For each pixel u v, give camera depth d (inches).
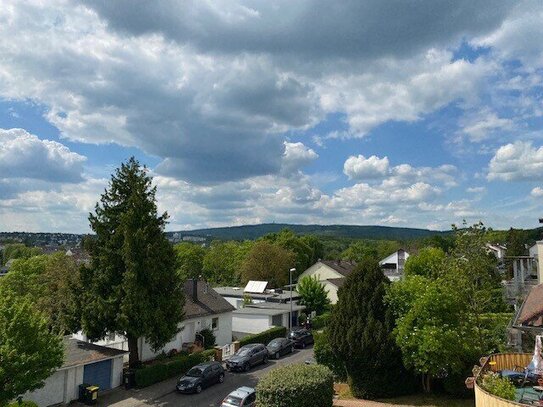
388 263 3469.5
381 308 887.7
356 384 875.4
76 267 1592.0
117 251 1096.8
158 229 1149.1
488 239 953.5
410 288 871.1
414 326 801.6
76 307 1114.7
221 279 3580.2
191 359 1227.9
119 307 1070.4
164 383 1114.1
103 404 965.2
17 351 749.9
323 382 727.1
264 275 2982.3
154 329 1091.3
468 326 828.6
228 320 1584.6
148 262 1086.4
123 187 1157.7
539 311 754.2
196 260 3636.8
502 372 488.7
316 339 1048.2
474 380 471.8
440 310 797.2
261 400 723.4
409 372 866.8
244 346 1359.5
